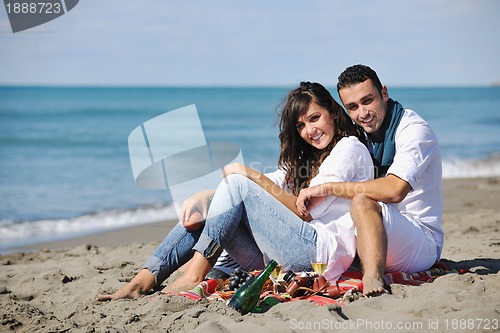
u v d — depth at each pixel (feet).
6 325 15.33
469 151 84.69
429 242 17.15
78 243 34.14
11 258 28.53
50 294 18.76
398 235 16.20
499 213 36.40
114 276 21.02
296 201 16.81
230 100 200.13
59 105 164.86
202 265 17.11
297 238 16.40
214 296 16.62
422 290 15.55
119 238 35.29
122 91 229.45
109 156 81.76
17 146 91.30
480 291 15.57
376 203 16.16
